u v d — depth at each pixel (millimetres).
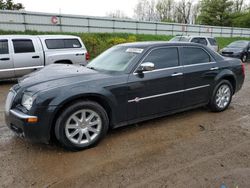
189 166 3166
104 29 26641
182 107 4773
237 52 16625
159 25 30906
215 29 36594
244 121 4852
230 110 5570
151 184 2787
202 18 53156
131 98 3969
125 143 3822
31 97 3289
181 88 4613
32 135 3273
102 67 4336
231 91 5578
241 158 3371
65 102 3328
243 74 5832
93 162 3256
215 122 4773
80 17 24594
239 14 52844
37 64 9172
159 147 3693
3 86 8609
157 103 4324
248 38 40312
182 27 32938
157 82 4230
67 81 3535
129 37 25062
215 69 5141
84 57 10227
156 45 4422
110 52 4773
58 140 3467
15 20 21172
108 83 3725
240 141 3920
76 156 3408
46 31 22609
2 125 4562
